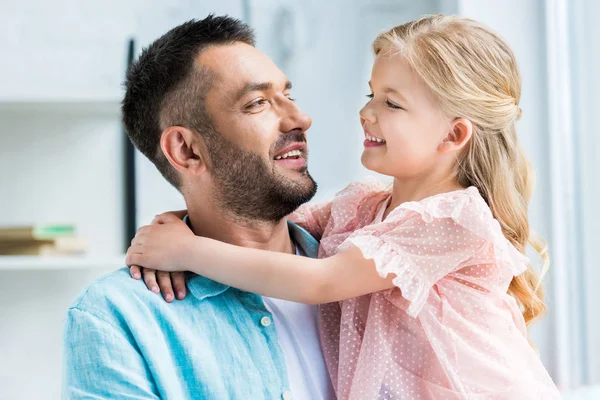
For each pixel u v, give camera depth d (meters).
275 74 1.51
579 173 2.27
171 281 1.41
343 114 2.78
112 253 2.65
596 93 2.17
